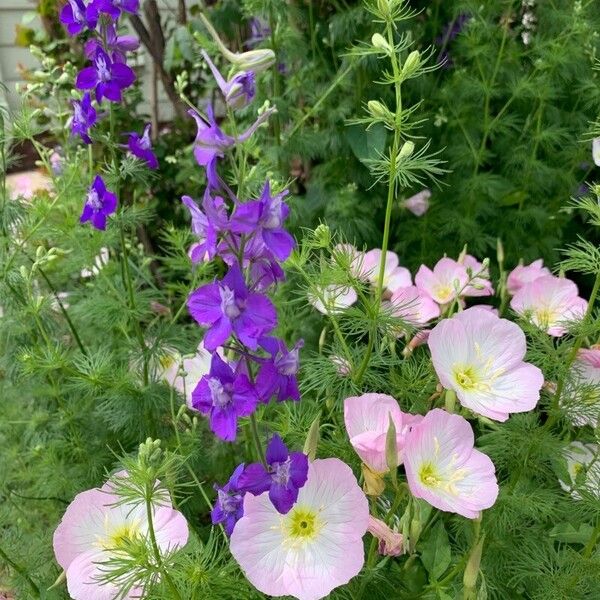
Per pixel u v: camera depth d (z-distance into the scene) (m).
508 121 0.63
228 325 0.23
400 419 0.31
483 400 0.33
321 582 0.27
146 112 0.99
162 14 0.94
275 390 0.25
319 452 0.37
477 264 0.49
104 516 0.32
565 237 0.69
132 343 0.48
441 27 0.68
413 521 0.30
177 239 0.51
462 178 0.66
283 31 0.60
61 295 0.59
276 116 0.60
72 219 0.49
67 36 0.77
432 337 0.33
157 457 0.30
